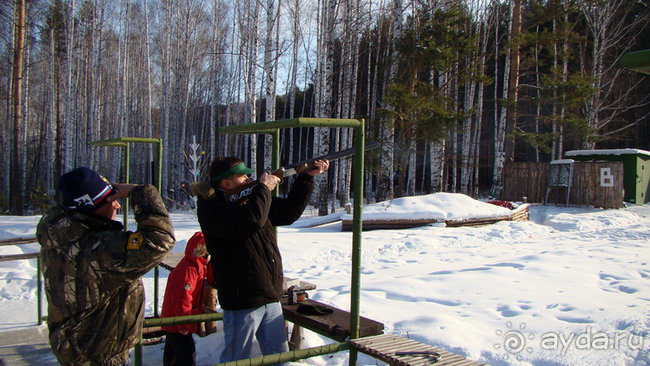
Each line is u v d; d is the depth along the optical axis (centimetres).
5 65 2959
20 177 2097
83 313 215
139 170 3431
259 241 291
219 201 282
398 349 274
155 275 468
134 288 233
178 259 476
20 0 2095
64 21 2620
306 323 337
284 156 3981
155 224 222
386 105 1703
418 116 1595
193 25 3045
